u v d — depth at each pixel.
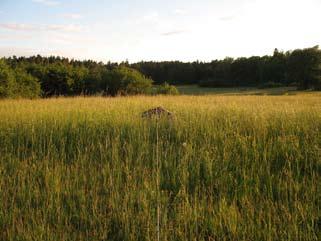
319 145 5.88
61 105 11.47
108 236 3.71
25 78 35.25
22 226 3.71
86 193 4.64
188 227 3.74
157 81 92.38
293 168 5.21
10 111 9.64
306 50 75.56
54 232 3.68
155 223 3.75
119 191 4.61
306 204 4.10
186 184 4.82
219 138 6.46
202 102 13.05
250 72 92.50
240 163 5.45
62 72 42.97
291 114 7.98
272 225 3.72
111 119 7.76
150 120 7.82
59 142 6.60
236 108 9.21
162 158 5.60
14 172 5.27
